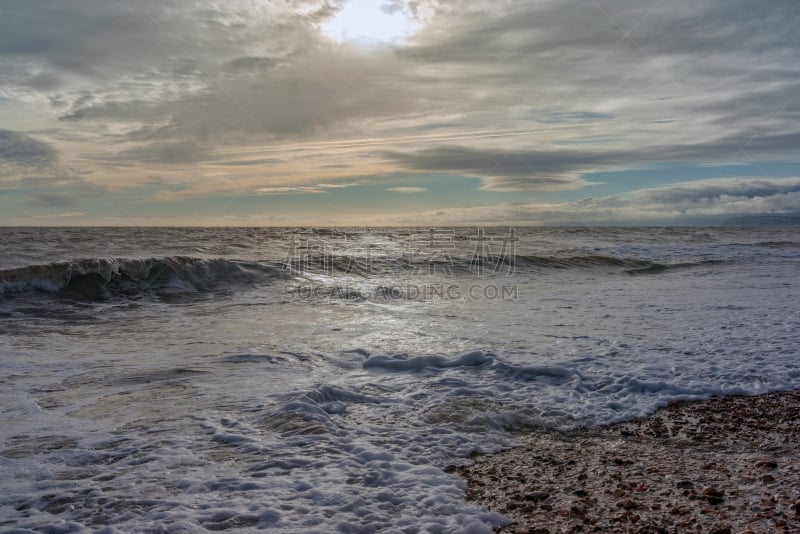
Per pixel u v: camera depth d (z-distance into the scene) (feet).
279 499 12.07
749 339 29.32
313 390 19.42
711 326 32.78
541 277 59.93
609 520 11.37
